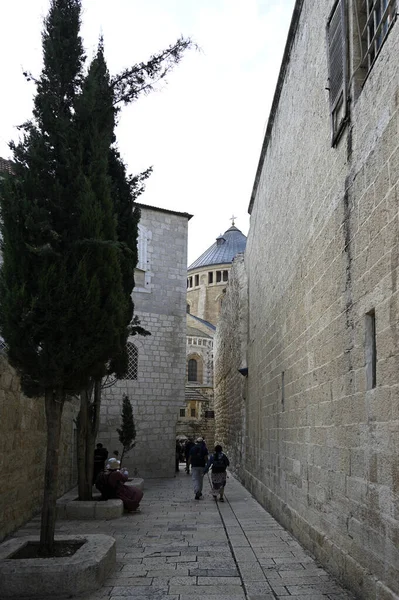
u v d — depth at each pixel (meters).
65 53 7.29
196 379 47.47
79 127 7.07
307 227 7.99
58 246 6.52
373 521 4.84
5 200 6.44
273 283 11.57
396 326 4.39
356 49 5.75
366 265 5.19
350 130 5.81
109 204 7.04
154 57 8.16
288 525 8.77
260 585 5.61
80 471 11.14
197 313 62.31
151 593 5.39
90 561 5.55
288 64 9.84
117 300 6.79
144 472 19.53
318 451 6.97
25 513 9.29
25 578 5.25
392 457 4.41
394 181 4.50
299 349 8.45
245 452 17.22
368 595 4.83
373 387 5.05
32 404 9.66
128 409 16.70
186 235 22.11
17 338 6.22
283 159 10.46
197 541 8.05
